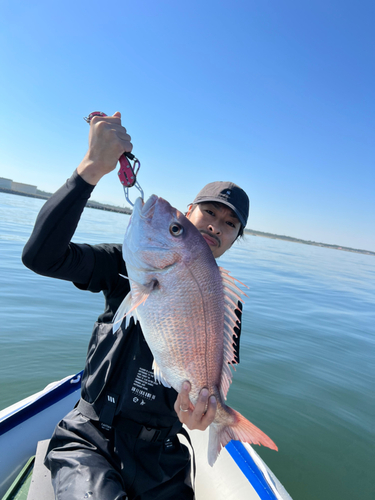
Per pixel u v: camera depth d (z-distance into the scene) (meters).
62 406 2.86
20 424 2.56
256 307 9.59
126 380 1.82
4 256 11.45
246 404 4.46
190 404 1.65
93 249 1.86
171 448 1.99
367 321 10.12
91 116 1.61
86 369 1.98
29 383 4.19
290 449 3.72
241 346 6.38
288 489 3.15
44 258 1.56
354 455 3.73
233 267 17.31
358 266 37.66
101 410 1.82
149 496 1.80
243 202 2.39
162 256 1.63
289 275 18.06
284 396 4.77
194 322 1.66
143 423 1.82
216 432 1.78
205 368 1.70
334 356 6.58
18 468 2.22
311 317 9.44
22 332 5.57
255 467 2.58
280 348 6.56
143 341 1.86
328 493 3.16
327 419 4.34
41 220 1.54
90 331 6.06
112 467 1.72
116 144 1.50
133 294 1.62
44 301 7.39
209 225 2.32
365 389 5.32
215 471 2.59
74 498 1.49
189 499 1.95
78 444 1.78
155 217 1.65
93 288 1.85
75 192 1.53
